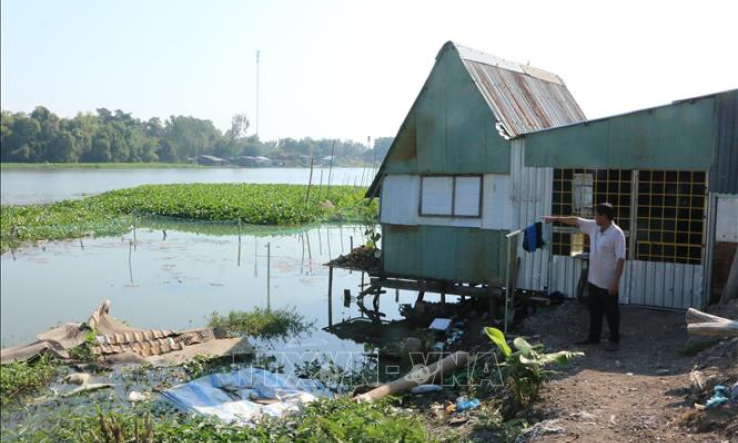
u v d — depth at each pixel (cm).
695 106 1069
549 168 1230
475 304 1445
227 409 909
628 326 1034
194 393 980
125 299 1741
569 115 1628
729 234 1053
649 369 810
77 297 1762
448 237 1380
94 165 12400
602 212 891
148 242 2764
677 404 654
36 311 1612
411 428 698
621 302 1152
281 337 1373
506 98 1388
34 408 1005
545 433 642
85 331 1238
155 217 3684
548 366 859
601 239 905
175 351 1233
